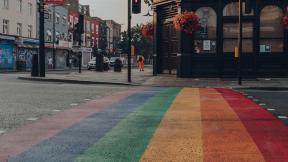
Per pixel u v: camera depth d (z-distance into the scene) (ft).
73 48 230.27
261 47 82.17
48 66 197.67
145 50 317.83
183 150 20.34
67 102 41.45
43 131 25.58
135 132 25.30
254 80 76.79
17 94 48.73
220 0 82.79
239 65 68.13
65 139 23.15
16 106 37.50
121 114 33.14
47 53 197.36
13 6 166.20
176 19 81.87
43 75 85.05
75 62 224.74
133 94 51.47
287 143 21.91
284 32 81.15
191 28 81.66
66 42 217.56
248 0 68.18
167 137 23.70
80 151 20.18
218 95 51.08
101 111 34.94
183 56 84.43
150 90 58.90
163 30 94.43
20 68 155.63
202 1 83.46
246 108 37.42
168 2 89.66
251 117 31.68
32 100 42.63
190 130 25.98
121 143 22.06
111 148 20.84
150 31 97.50
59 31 215.10
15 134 24.54
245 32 82.38
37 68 86.17
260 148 20.67
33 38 179.52
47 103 40.27
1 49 157.07
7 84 65.21
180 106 38.75
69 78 80.89
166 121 29.55
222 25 83.15
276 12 81.46
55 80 77.82
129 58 75.56
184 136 23.99
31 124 28.12
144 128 26.73
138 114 33.14
